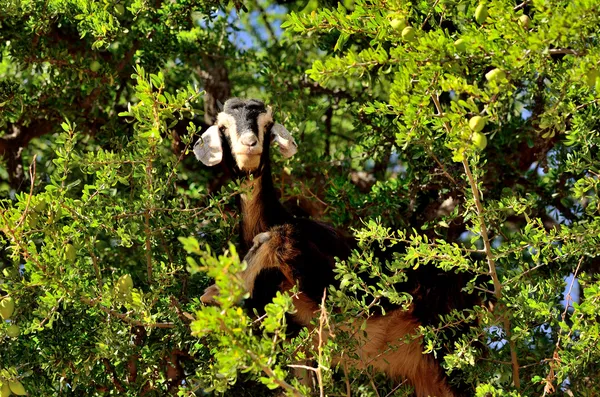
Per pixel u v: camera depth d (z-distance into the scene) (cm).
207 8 1317
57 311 974
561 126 838
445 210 1293
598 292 853
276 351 752
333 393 931
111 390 1007
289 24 911
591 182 949
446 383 1138
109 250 1228
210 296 1023
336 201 1249
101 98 1391
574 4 775
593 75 771
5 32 1265
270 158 1280
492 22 818
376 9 874
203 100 1512
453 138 805
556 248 943
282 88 1403
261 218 1151
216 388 841
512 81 887
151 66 1359
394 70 908
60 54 1270
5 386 892
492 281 943
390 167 1580
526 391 946
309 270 1107
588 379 984
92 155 973
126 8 1314
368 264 940
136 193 1084
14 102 1277
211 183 1444
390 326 1140
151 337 1030
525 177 1316
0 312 903
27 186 1341
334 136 1555
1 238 941
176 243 1097
